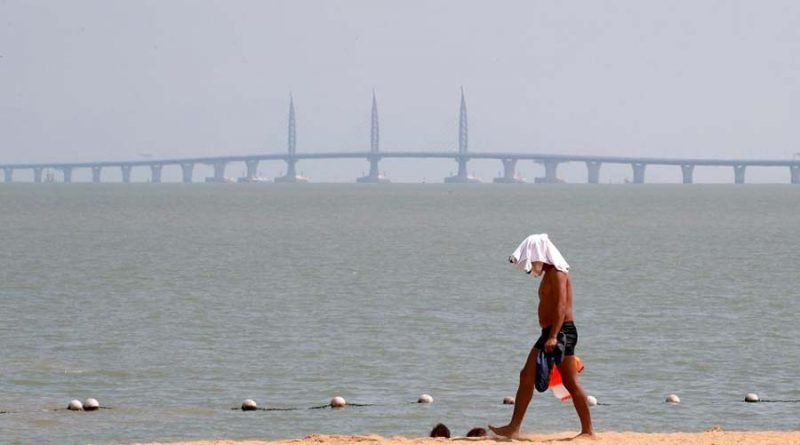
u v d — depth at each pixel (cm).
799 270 17275
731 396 7756
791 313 11906
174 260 19125
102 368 8694
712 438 5072
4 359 9050
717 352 9394
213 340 9950
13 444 6481
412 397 7694
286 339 9994
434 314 11694
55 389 7994
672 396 7575
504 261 19025
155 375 8444
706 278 15950
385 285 14762
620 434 5222
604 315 11644
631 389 7956
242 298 13188
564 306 4972
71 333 10356
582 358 9119
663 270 17288
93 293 13738
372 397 7706
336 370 8606
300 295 13512
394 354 9250
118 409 7356
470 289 14225
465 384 8094
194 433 6725
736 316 11644
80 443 6500
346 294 13650
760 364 8888
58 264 18188
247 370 8619
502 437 5144
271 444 5106
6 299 13088
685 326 10856
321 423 6969
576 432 6481
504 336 10181
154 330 10556
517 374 8444
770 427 6856
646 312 11919
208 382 8200
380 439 5144
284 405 7488
